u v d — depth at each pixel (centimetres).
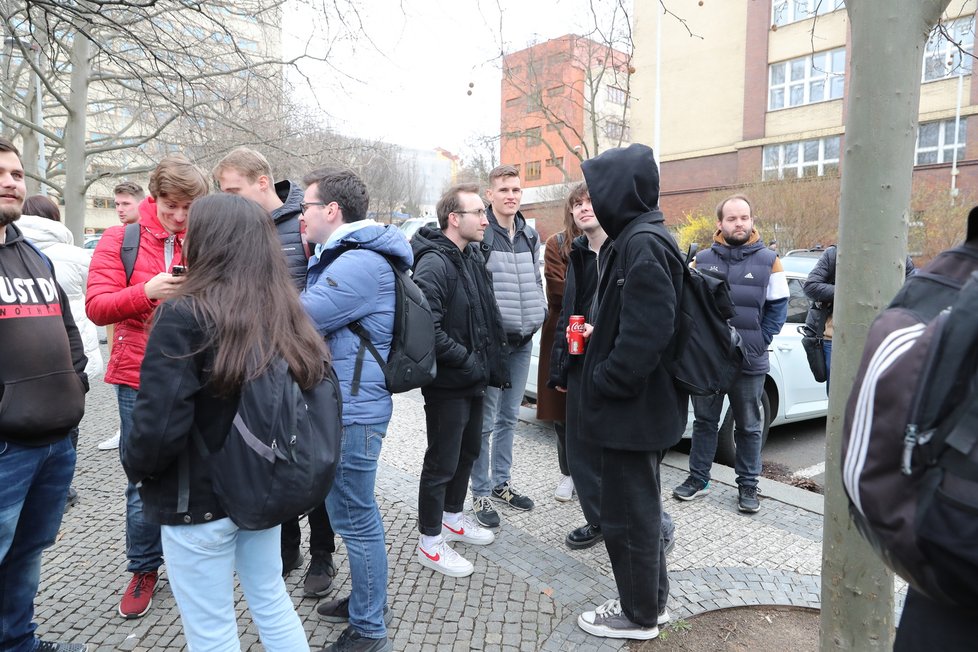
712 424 407
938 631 110
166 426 163
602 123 2297
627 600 253
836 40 2266
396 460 470
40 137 1243
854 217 190
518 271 400
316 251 254
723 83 2612
